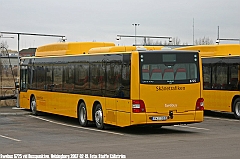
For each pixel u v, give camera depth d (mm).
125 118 18156
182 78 18266
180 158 12266
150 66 17906
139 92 17750
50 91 25312
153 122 17844
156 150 13781
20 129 20750
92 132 19281
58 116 27453
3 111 29422
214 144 15117
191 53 18453
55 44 25234
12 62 65375
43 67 26344
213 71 26953
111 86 19188
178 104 18188
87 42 23953
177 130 19953
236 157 12398
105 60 19719
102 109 19938
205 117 27094
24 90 29281
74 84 22500
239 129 20406
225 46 26609
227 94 25922
